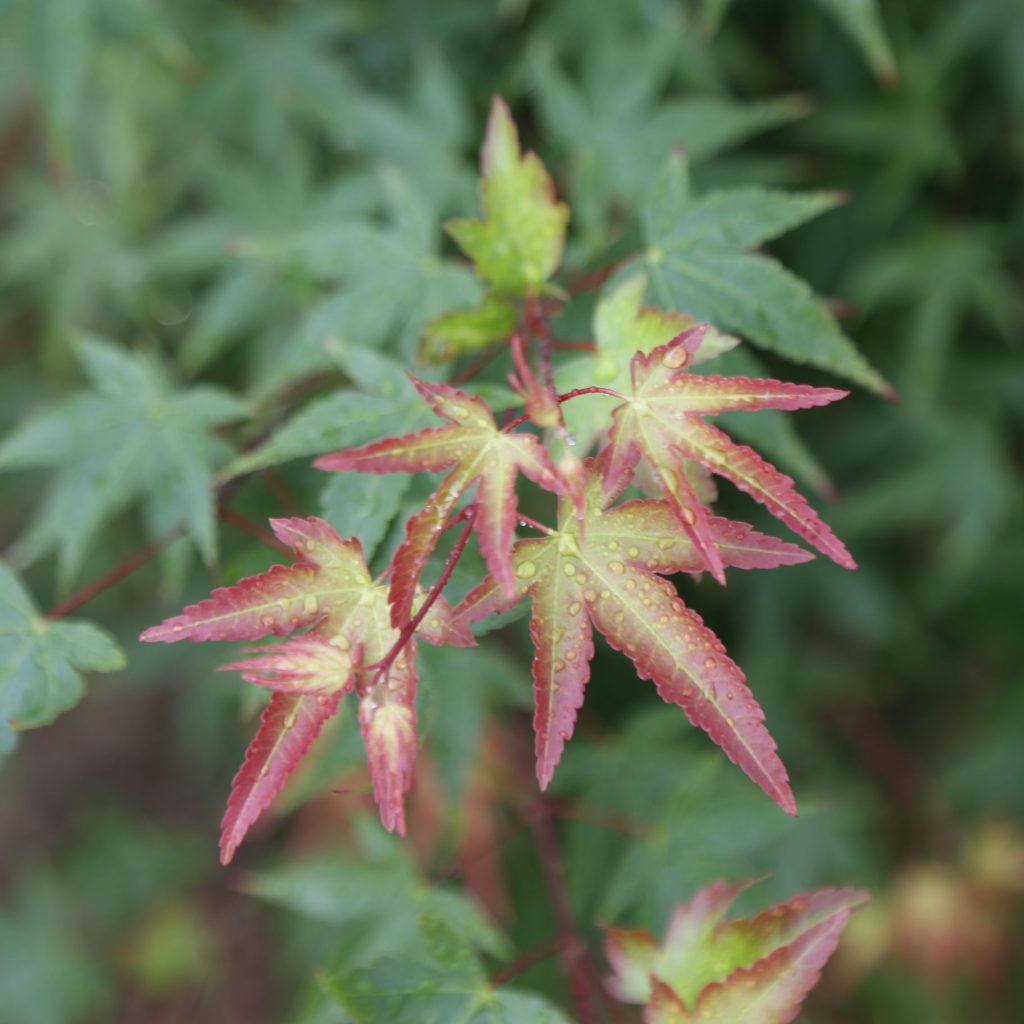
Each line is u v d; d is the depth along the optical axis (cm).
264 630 27
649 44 40
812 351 32
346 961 35
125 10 42
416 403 31
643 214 33
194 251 46
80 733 85
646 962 31
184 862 74
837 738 58
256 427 36
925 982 53
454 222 32
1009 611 54
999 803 55
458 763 39
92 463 35
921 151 46
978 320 51
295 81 48
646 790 39
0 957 68
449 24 49
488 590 28
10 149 56
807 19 46
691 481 29
